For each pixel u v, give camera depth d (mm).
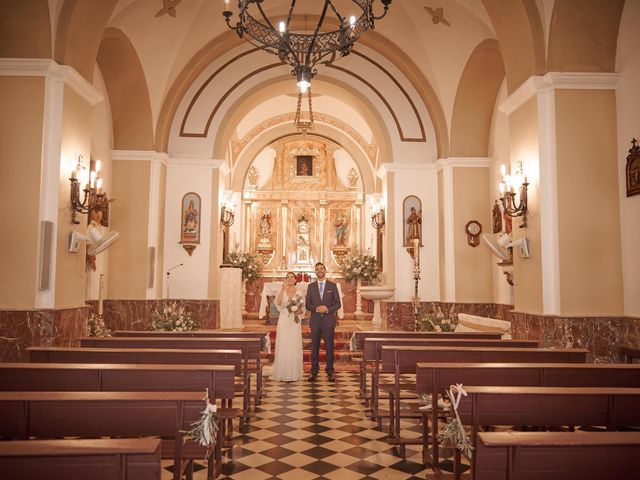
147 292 11102
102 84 10781
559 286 6824
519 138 7602
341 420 6188
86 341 6152
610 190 6961
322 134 17969
